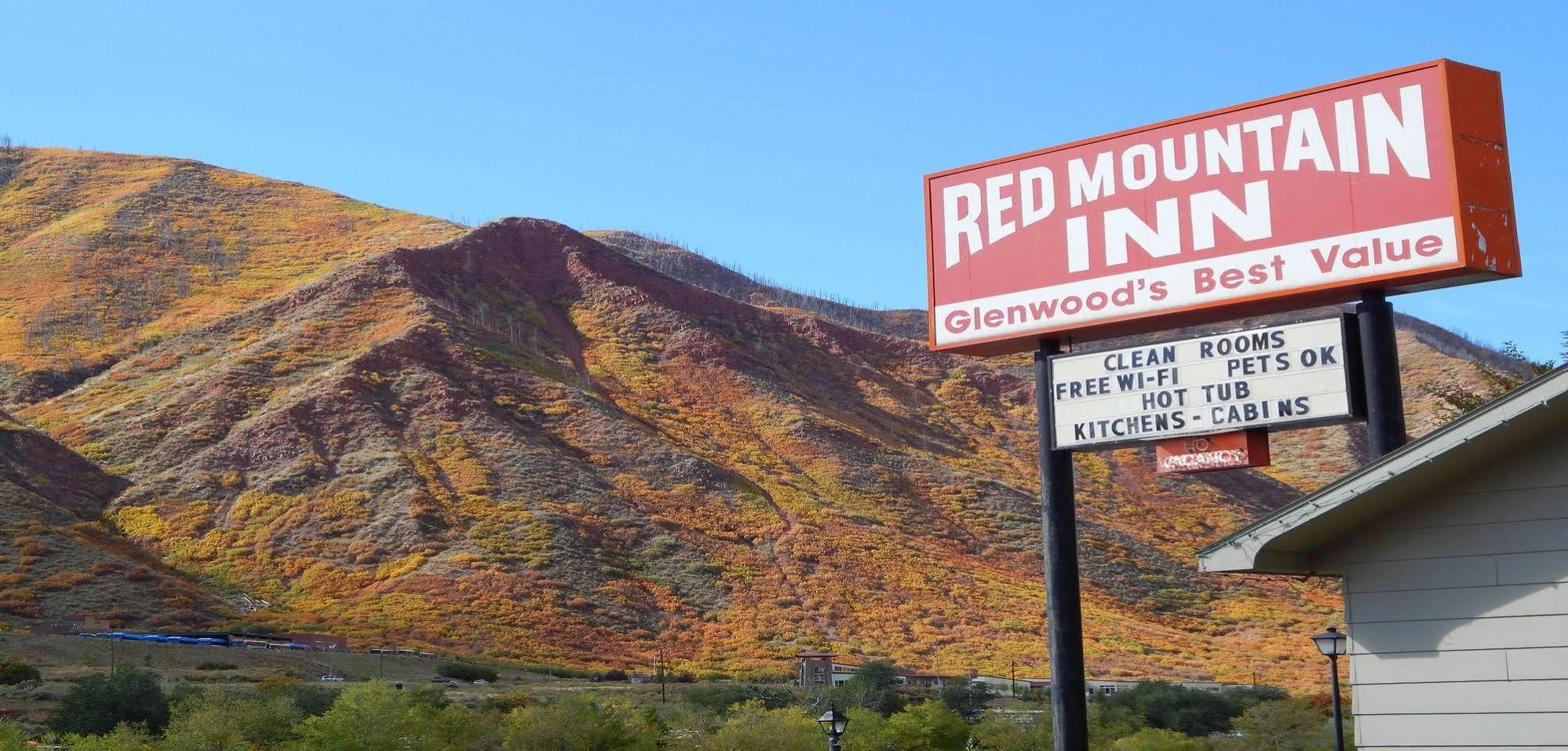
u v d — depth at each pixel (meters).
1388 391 16.23
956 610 110.38
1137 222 17.95
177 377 146.50
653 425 152.38
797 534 121.81
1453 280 16.20
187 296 184.88
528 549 108.25
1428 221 16.11
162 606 92.06
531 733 36.31
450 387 137.38
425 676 78.81
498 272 189.25
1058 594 17.89
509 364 151.25
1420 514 12.55
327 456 122.88
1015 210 18.94
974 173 19.34
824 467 148.00
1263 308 17.38
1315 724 44.03
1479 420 11.77
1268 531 12.52
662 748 39.38
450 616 96.06
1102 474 162.62
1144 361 17.66
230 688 62.41
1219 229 17.39
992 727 43.19
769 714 41.28
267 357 145.12
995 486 149.88
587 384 160.62
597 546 111.69
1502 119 16.53
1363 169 16.61
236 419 130.62
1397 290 16.59
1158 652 102.44
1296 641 111.62
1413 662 12.36
